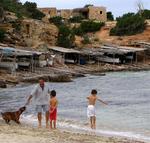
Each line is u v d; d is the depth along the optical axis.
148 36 103.38
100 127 25.47
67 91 49.84
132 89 53.12
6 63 65.81
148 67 87.00
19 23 85.94
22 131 20.19
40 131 20.81
